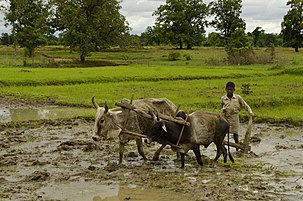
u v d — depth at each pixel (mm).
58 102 19406
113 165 9258
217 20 88625
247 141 9695
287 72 34375
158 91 22844
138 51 78625
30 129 14039
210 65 50750
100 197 7422
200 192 7602
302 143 12039
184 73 33469
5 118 16109
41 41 51594
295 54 68188
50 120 15383
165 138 8773
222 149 9555
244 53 52375
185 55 64250
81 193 7633
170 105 9883
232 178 8453
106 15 60250
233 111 10234
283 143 12055
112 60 62594
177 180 8344
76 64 53438
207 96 20594
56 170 9125
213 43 111062
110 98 20109
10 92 22281
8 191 7688
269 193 7520
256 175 8695
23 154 10578
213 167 9297
